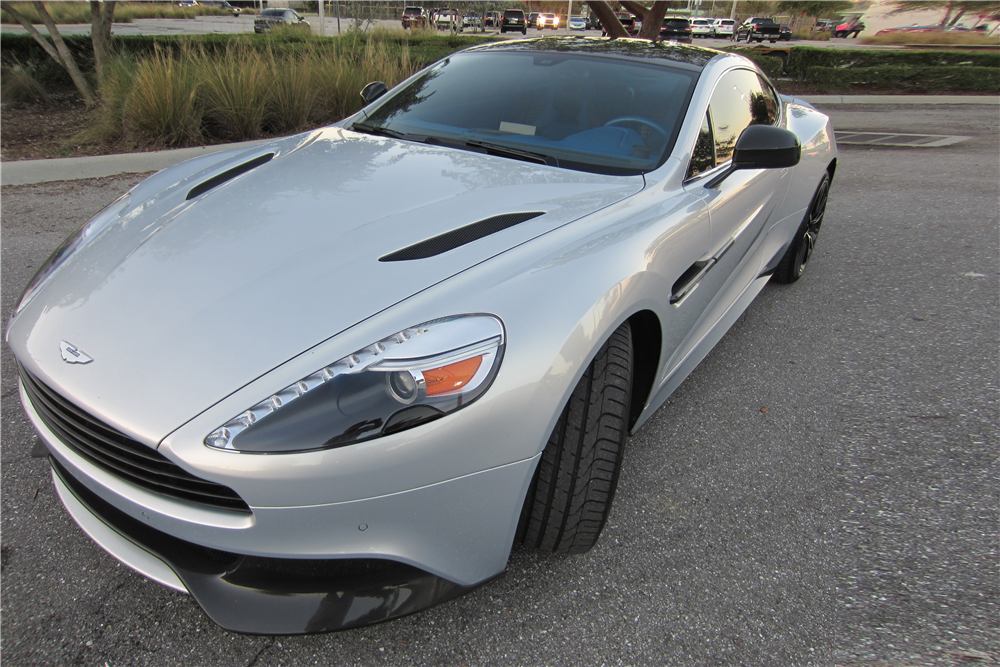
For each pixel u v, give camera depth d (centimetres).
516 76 270
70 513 169
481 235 170
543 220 180
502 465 140
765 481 219
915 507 208
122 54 805
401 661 152
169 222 190
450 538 143
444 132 249
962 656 157
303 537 132
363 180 207
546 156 228
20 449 221
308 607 141
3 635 155
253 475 126
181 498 136
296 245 170
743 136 228
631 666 153
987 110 1184
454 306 144
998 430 250
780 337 323
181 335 144
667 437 241
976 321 344
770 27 4000
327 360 133
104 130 652
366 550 136
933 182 647
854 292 381
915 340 323
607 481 164
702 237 213
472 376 135
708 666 153
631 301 165
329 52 838
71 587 169
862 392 275
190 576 146
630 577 178
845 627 165
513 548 185
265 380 132
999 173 689
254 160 240
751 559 185
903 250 452
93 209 473
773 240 320
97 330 151
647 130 233
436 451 133
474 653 155
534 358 142
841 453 235
